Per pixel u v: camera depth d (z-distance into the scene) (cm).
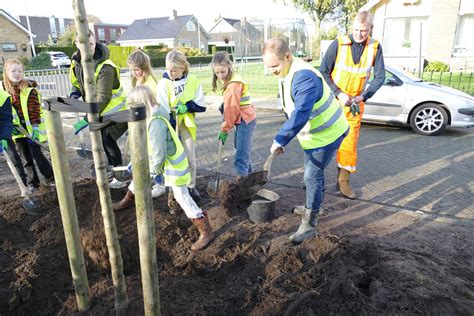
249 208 396
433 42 1902
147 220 210
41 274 316
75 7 189
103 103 432
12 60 440
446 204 450
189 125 424
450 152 674
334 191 499
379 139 780
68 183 246
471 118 787
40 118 474
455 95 799
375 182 531
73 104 213
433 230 386
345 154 457
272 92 1499
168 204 416
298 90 311
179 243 369
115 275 244
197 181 535
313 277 299
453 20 1834
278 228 388
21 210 409
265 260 333
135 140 194
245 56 2469
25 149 477
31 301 299
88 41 196
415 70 1767
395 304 260
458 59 1875
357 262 320
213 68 428
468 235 374
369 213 430
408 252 337
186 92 411
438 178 540
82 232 360
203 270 334
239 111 430
